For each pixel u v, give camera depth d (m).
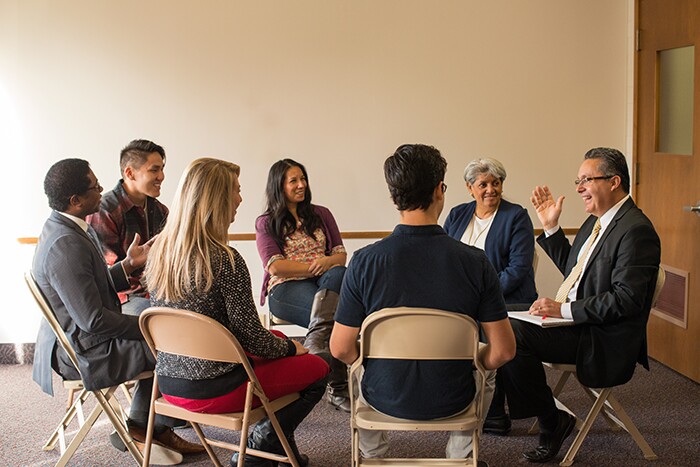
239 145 5.07
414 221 2.49
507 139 5.16
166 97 5.00
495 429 3.72
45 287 3.08
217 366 2.70
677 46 4.45
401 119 5.10
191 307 2.68
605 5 5.09
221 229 2.75
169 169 5.05
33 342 5.05
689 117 4.37
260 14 4.97
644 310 3.33
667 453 3.47
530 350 3.31
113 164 5.02
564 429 3.37
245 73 5.01
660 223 4.72
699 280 4.32
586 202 3.45
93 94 4.96
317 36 5.01
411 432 3.74
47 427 3.92
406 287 2.45
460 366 2.52
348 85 5.06
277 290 4.16
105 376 3.11
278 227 4.17
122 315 3.10
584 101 5.16
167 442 3.46
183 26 4.95
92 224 3.82
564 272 3.78
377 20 5.02
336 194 5.14
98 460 3.50
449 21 5.04
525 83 5.12
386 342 2.49
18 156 4.97
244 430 2.68
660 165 4.69
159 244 2.75
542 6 5.07
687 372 4.49
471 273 2.45
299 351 2.97
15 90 4.93
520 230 3.93
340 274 4.07
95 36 4.93
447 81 5.09
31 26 4.90
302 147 5.09
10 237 5.01
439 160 2.48
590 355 3.26
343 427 3.84
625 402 4.12
